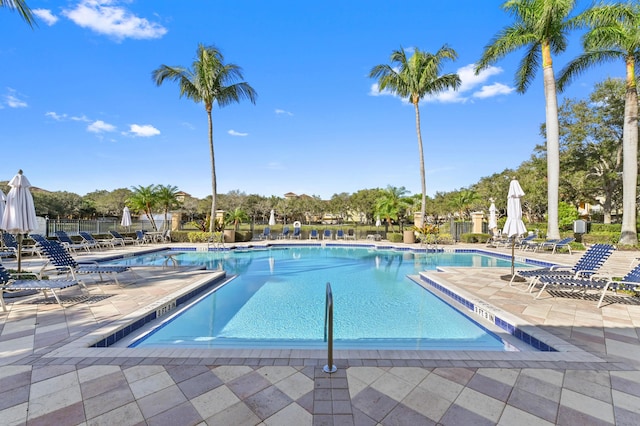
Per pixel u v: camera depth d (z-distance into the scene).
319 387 2.47
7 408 2.15
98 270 6.13
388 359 2.96
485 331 4.51
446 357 3.01
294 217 49.38
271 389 2.44
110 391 2.38
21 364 2.79
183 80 16.75
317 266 11.03
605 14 12.23
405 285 7.85
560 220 20.19
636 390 2.44
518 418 2.11
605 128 21.50
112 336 3.72
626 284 4.89
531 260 11.23
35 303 4.99
